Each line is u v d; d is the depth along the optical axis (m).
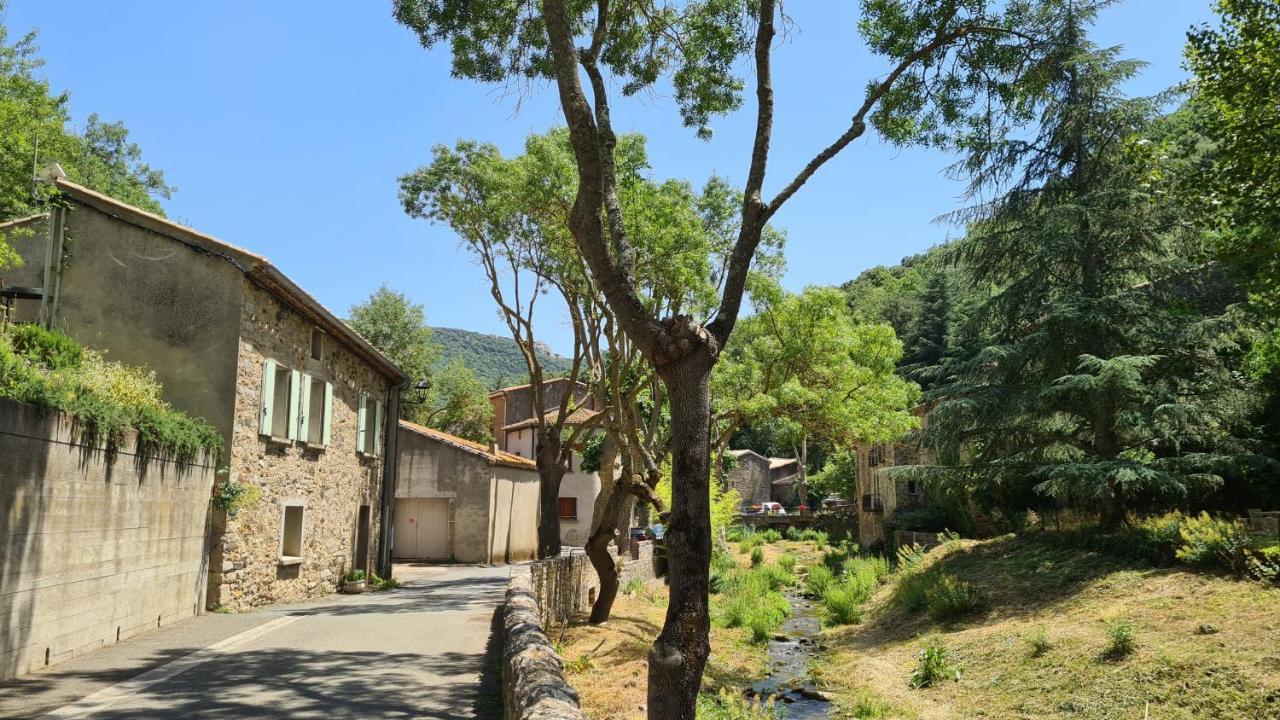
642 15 9.55
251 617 13.35
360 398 21.11
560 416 19.64
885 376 24.72
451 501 30.62
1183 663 10.59
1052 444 20.91
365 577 20.00
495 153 18.75
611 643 13.26
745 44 8.90
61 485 9.11
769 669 15.05
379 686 8.53
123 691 8.02
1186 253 19.30
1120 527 17.78
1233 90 12.27
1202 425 18.48
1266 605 11.74
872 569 24.92
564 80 6.16
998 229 21.89
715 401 24.58
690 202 18.14
